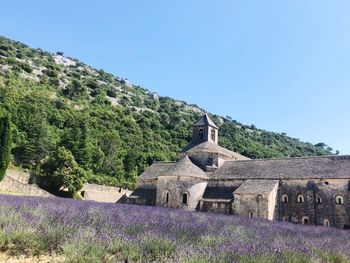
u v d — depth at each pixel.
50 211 12.00
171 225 11.79
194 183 38.66
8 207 12.23
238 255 6.77
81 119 86.44
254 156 101.81
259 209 33.62
